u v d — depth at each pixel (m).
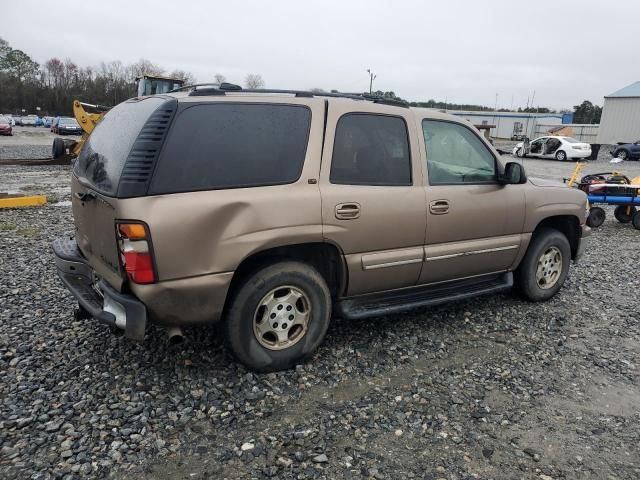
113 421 2.98
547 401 3.39
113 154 3.31
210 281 3.17
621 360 4.03
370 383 3.54
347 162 3.73
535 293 5.13
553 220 5.33
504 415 3.20
